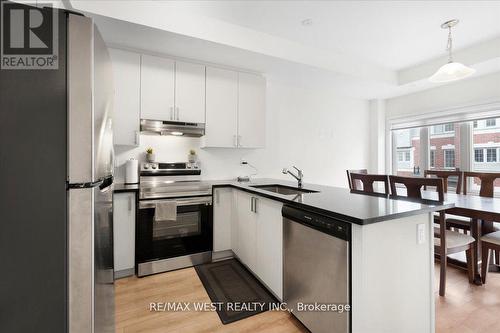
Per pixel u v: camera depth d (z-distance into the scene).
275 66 3.09
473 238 2.27
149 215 2.43
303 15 2.39
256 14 2.38
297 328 1.66
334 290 1.33
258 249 2.17
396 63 3.54
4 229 0.90
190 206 2.59
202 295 2.07
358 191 2.43
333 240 1.33
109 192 1.31
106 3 2.01
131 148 2.85
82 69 0.96
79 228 0.96
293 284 1.67
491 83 3.29
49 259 0.93
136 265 2.42
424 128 4.14
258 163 3.66
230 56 2.80
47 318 0.94
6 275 0.90
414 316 1.41
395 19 2.44
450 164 3.81
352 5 2.23
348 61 3.34
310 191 2.35
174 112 2.74
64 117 0.94
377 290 1.26
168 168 2.96
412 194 2.11
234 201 2.76
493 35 2.74
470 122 3.58
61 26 0.94
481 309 1.87
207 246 2.70
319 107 4.20
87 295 0.98
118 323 1.71
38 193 0.92
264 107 3.28
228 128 3.04
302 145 4.05
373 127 4.69
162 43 2.51
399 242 1.34
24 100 0.90
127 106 2.53
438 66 3.35
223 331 1.64
